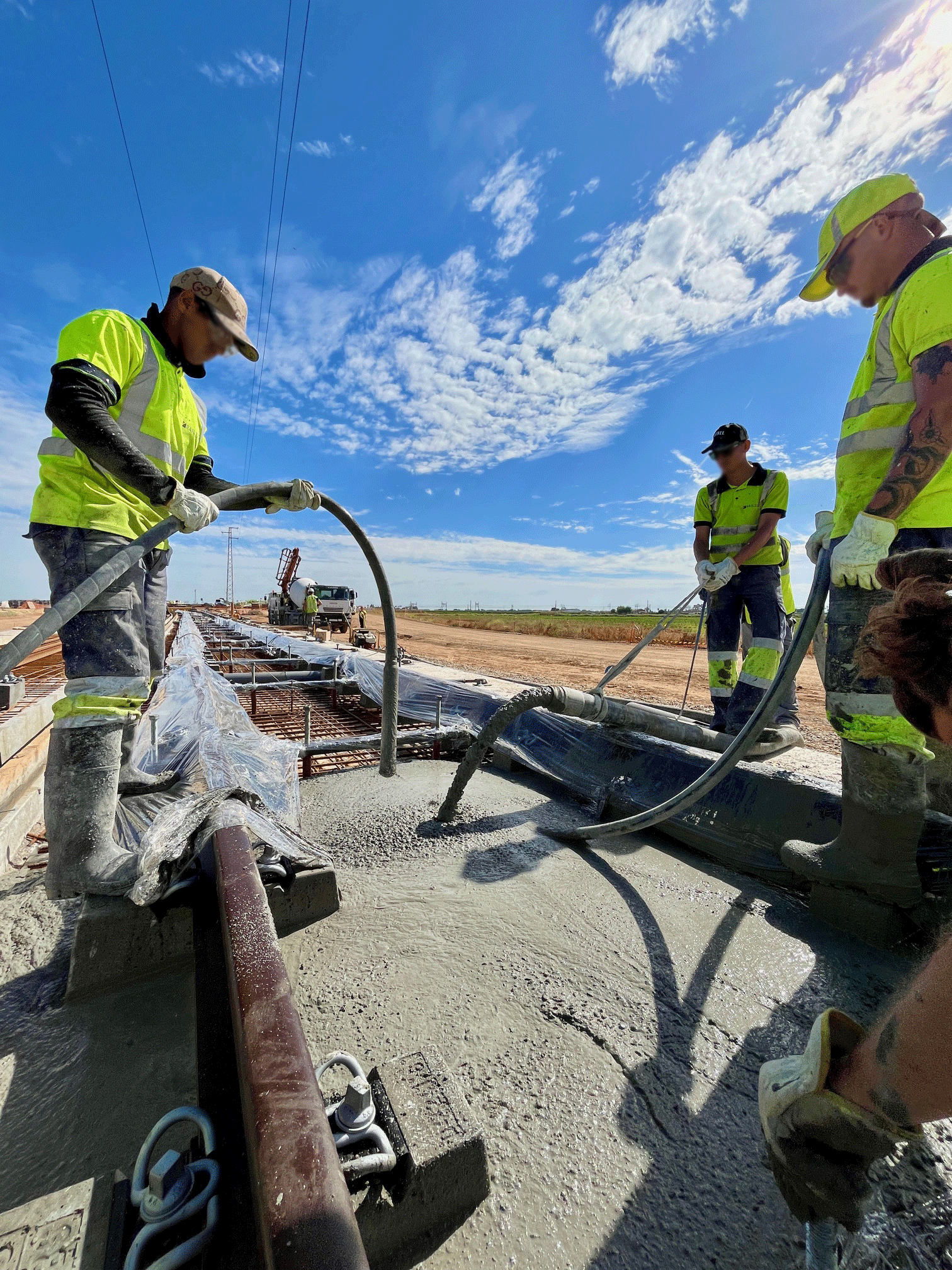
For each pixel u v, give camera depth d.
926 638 0.72
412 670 6.45
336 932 1.83
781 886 2.20
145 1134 1.12
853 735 1.71
